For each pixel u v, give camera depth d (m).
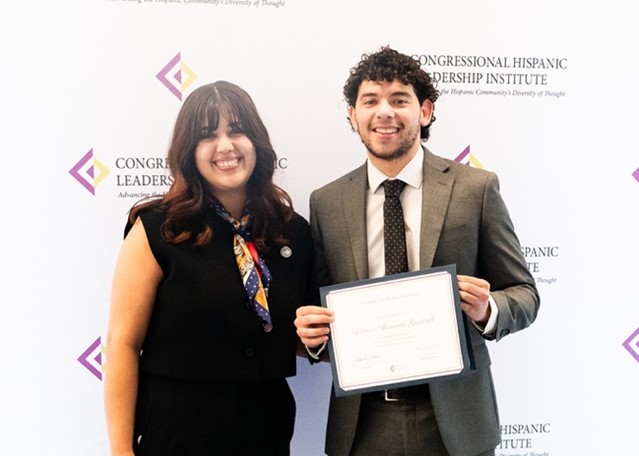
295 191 1.39
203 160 1.09
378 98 1.10
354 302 1.07
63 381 1.37
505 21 1.40
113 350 1.06
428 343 1.04
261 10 1.33
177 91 1.34
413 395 1.10
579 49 1.42
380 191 1.17
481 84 1.41
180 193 1.08
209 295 1.04
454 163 1.17
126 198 1.36
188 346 1.04
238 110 1.11
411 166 1.14
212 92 1.11
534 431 1.49
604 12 1.42
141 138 1.35
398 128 1.10
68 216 1.34
